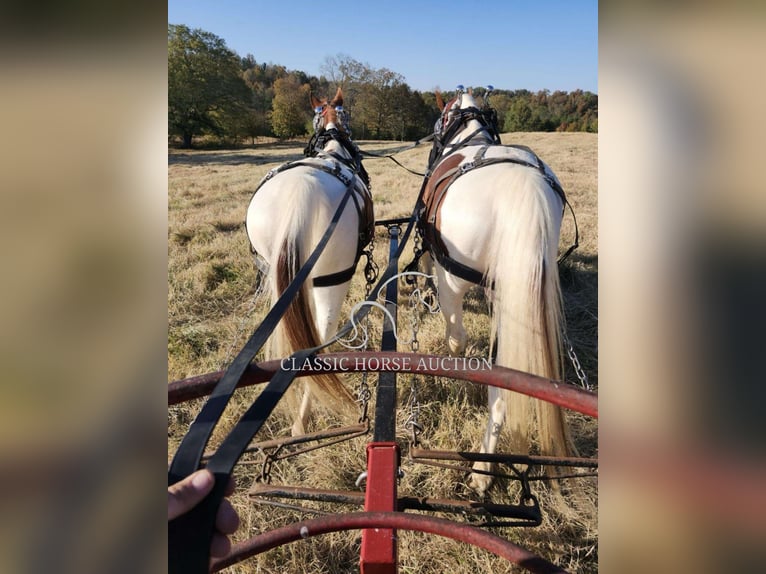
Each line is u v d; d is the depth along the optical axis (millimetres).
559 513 2783
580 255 7035
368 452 1729
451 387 3752
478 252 2803
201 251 7254
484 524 2355
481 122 3988
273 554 2617
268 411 1375
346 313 5059
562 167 16547
